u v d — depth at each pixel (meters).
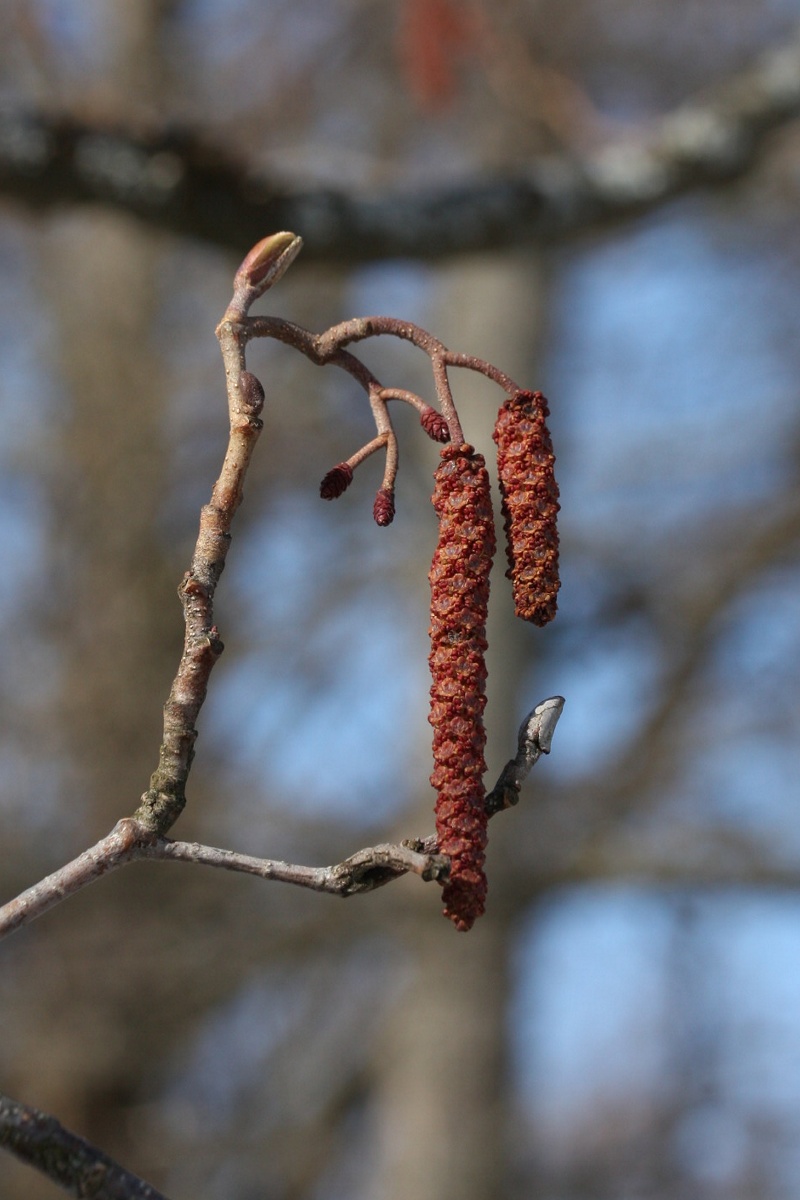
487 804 2.02
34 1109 1.82
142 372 12.29
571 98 6.34
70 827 10.45
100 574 11.65
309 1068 11.05
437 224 5.42
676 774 10.73
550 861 9.82
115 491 11.88
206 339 12.80
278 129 9.56
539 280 10.38
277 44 10.61
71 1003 9.60
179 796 1.93
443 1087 9.80
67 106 5.16
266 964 10.00
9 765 10.40
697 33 10.28
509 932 9.86
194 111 9.24
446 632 2.03
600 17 9.96
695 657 10.87
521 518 2.10
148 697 11.20
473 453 2.12
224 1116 10.85
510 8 7.60
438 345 2.23
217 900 9.80
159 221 5.30
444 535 2.07
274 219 5.27
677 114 5.84
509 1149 10.05
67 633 11.33
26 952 9.78
